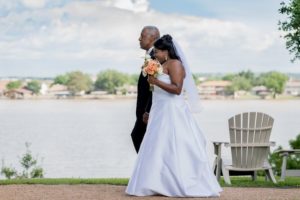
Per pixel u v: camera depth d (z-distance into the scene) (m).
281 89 166.62
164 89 8.92
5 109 128.12
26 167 15.20
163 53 9.05
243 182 11.20
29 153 15.78
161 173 8.79
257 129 11.53
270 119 11.62
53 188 9.66
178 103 9.08
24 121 74.50
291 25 16.17
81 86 172.00
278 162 14.90
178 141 8.90
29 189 9.55
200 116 86.88
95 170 26.41
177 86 8.92
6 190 9.45
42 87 178.88
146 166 8.85
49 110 119.94
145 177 8.80
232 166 11.60
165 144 8.90
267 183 10.94
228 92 167.12
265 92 167.62
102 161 30.34
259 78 167.62
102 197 8.75
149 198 8.63
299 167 14.81
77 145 40.25
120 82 164.88
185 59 9.23
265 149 11.59
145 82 9.57
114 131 55.94
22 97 179.62
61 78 175.88
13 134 51.16
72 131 55.62
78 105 158.38
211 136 43.56
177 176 8.74
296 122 71.88
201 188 8.80
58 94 177.25
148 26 9.31
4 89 179.50
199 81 167.00
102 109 125.69
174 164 8.79
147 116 9.54
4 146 38.81
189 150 8.91
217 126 57.91
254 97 168.00
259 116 11.55
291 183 10.91
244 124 11.55
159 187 8.75
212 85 166.75
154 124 9.02
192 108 9.38
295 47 16.41
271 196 9.05
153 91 9.16
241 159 11.54
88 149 37.31
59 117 86.88
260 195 9.12
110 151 36.31
